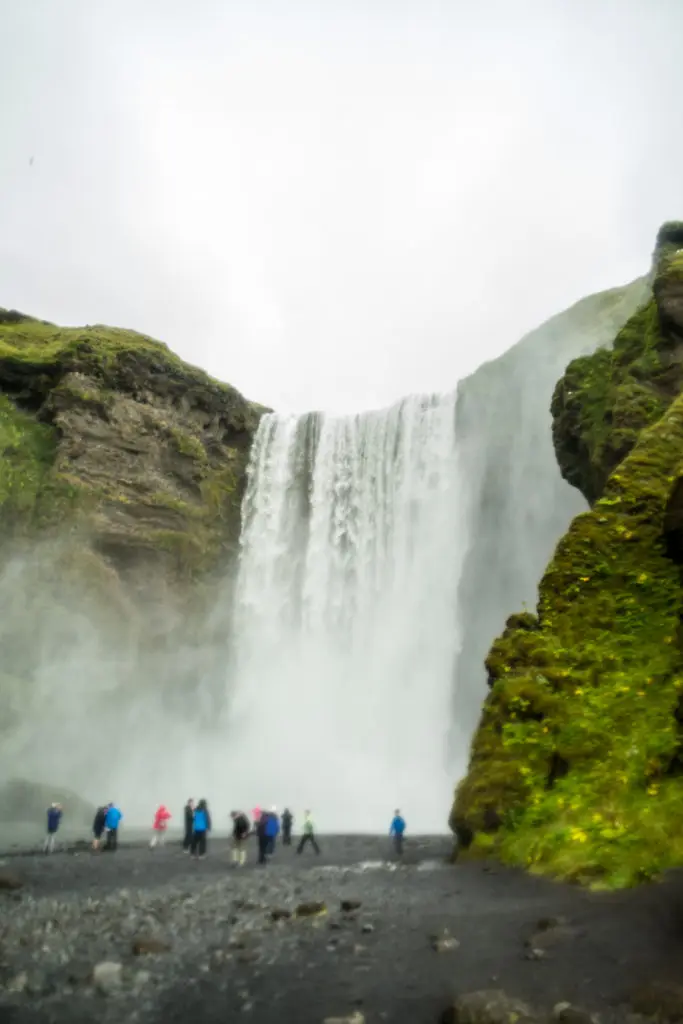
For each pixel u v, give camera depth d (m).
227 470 56.09
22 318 61.31
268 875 17.27
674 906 9.41
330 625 54.44
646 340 28.66
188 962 8.68
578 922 9.27
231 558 54.44
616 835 12.10
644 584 17.20
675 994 6.45
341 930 9.98
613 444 25.83
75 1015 6.99
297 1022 6.70
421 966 8.12
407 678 50.34
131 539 46.69
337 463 58.47
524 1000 6.88
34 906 13.15
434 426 56.03
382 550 54.91
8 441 46.06
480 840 14.80
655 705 14.55
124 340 57.16
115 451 48.81
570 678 16.16
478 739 16.55
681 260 28.06
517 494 50.72
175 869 19.02
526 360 54.38
